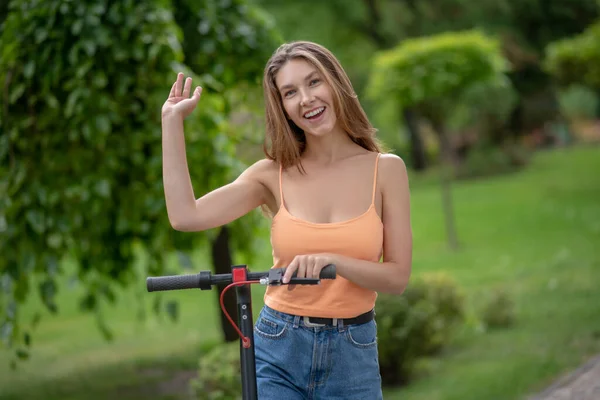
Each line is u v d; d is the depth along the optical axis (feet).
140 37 14.52
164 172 7.20
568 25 72.28
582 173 58.44
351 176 7.42
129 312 30.63
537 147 80.64
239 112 19.29
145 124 14.89
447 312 20.85
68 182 15.17
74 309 32.09
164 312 30.01
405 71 36.73
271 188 7.63
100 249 15.80
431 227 42.57
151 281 6.77
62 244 15.88
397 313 17.35
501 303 21.53
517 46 68.95
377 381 7.43
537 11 69.97
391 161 7.45
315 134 7.36
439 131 39.73
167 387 20.04
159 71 14.79
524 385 15.66
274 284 6.55
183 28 17.07
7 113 15.16
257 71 17.93
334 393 7.27
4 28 15.02
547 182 55.36
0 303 17.06
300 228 7.23
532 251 32.81
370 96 39.45
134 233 16.02
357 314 7.24
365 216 7.22
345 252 7.14
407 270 7.27
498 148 67.56
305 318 7.19
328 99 7.34
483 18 67.51
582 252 31.12
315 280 6.44
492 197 51.08
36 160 15.37
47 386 21.18
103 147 14.88
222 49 17.22
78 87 14.32
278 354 7.25
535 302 23.59
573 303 22.82
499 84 38.09
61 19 14.60
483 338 20.51
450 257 34.01
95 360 23.85
